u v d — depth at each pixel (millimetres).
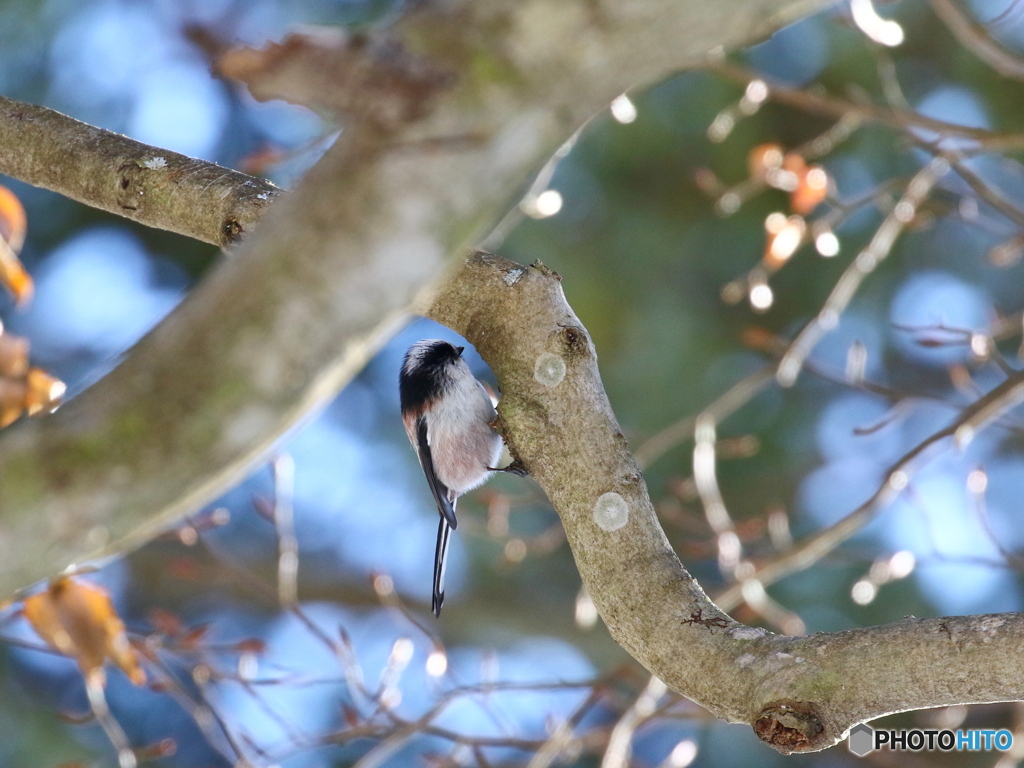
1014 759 9664
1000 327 11461
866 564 15414
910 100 15625
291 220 3438
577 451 5781
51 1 15789
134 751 8977
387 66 3238
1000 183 16078
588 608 9797
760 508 15617
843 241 15750
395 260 3400
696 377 15680
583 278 15602
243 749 9031
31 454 3455
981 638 4402
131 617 16734
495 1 3203
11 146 7520
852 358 10289
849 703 4555
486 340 6211
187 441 3463
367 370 17422
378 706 9430
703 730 15656
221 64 3277
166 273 16906
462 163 3324
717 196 13477
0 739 15039
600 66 3248
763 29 3572
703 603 5203
